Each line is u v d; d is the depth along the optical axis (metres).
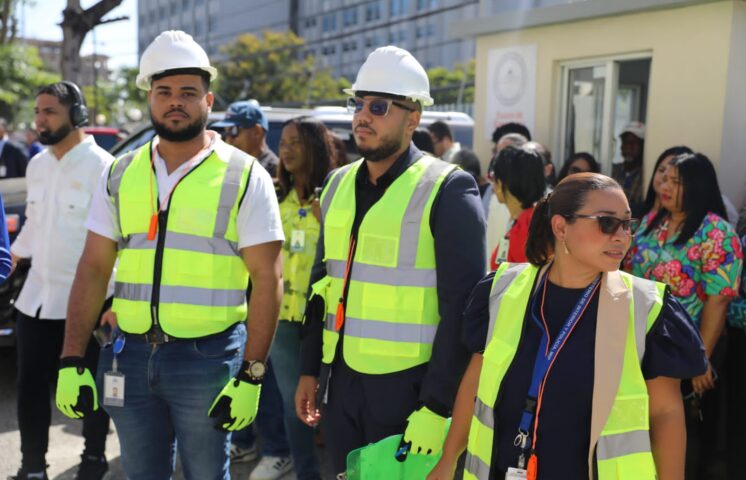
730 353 3.21
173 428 2.61
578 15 5.48
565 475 1.79
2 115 30.33
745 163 4.88
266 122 4.46
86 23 8.56
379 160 2.44
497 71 6.35
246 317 2.61
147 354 2.46
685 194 3.06
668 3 4.87
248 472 3.91
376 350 2.38
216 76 2.59
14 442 4.19
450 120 7.68
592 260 1.79
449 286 2.28
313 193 3.51
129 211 2.48
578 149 5.88
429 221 2.35
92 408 2.55
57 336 3.51
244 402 2.40
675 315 1.80
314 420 2.66
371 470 2.21
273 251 2.50
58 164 3.47
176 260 2.44
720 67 4.73
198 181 2.47
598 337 1.78
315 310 2.59
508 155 3.34
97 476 3.48
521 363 1.86
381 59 2.41
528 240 1.97
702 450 3.28
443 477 2.09
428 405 2.25
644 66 5.81
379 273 2.39
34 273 3.46
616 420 1.74
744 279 3.12
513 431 1.86
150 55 2.43
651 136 5.20
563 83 5.88
